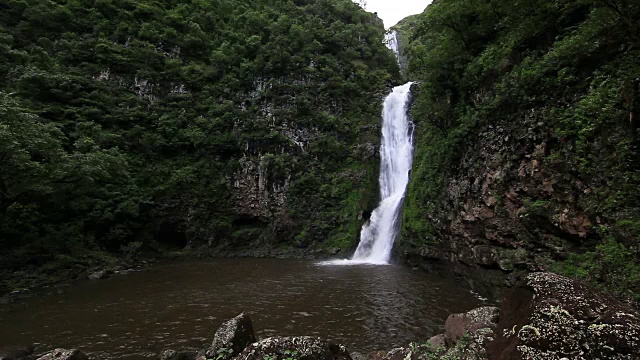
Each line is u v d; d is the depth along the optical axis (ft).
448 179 61.16
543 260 35.88
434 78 62.69
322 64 124.26
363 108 118.52
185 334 33.83
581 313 11.12
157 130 98.94
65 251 66.80
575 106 33.06
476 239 50.06
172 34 116.88
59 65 92.58
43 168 56.39
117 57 100.73
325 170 106.83
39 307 43.21
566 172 33.55
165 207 92.84
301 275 63.36
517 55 45.96
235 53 120.78
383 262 78.84
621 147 27.35
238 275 64.39
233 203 101.04
